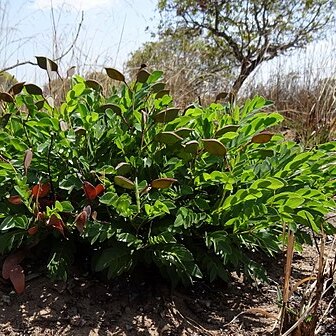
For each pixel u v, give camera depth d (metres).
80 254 1.77
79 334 1.43
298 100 5.00
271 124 1.71
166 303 1.60
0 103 2.19
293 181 1.68
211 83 5.27
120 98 1.87
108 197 1.49
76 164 1.67
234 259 1.59
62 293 1.58
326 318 1.52
